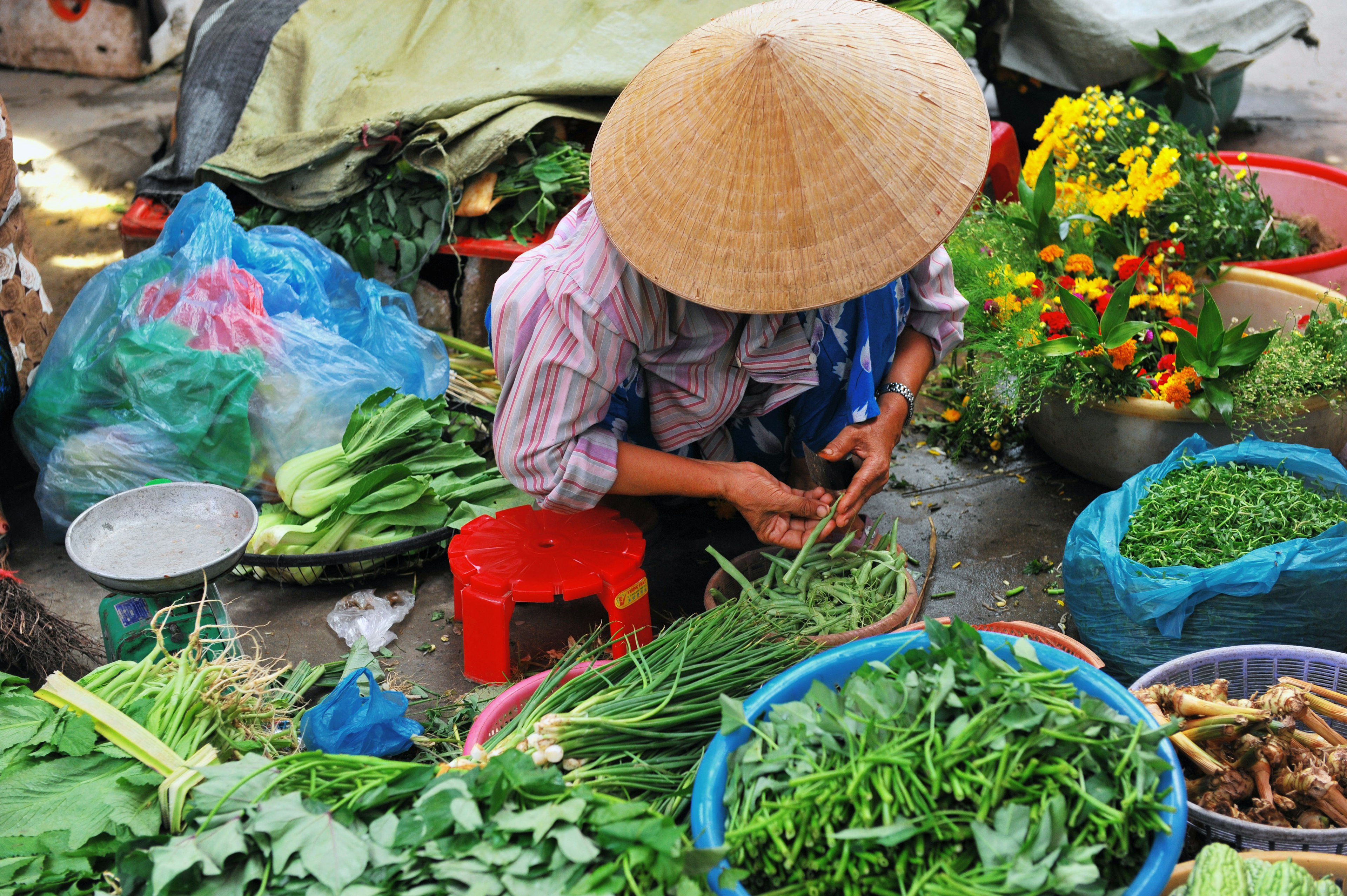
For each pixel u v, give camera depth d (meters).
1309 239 3.71
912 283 2.58
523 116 3.45
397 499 2.76
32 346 3.30
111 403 2.88
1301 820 1.80
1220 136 5.39
